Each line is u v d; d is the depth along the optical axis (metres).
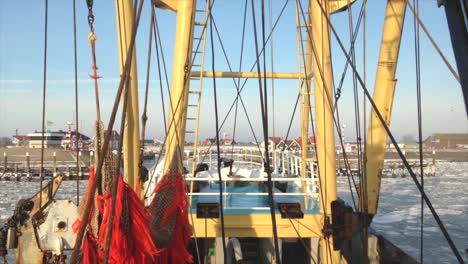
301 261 9.33
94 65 3.49
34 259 5.51
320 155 7.30
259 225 7.65
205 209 7.80
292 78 9.48
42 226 5.54
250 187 12.02
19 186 48.44
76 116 4.96
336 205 7.07
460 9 2.75
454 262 17.67
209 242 8.53
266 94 3.58
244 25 6.67
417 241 21.80
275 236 3.24
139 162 5.77
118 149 2.76
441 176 60.47
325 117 7.18
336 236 6.93
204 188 11.77
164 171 6.57
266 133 3.49
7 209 32.75
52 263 5.49
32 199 5.61
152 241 3.32
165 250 3.76
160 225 3.73
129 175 6.11
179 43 6.66
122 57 5.79
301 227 7.54
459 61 2.80
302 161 10.27
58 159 63.66
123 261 3.09
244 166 17.81
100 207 3.17
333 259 6.97
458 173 64.50
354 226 6.93
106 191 3.14
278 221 7.61
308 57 9.27
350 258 7.99
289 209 7.66
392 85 7.23
